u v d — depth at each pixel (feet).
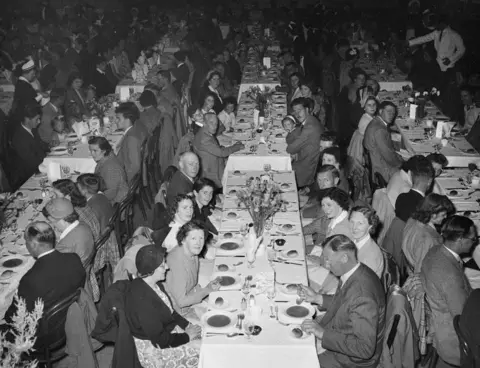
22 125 31.40
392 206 23.91
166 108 37.19
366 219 17.89
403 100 38.70
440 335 16.75
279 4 79.51
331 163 24.80
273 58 56.08
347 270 15.61
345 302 15.48
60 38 56.85
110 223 21.70
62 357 17.66
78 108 35.60
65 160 28.81
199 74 47.24
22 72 38.81
